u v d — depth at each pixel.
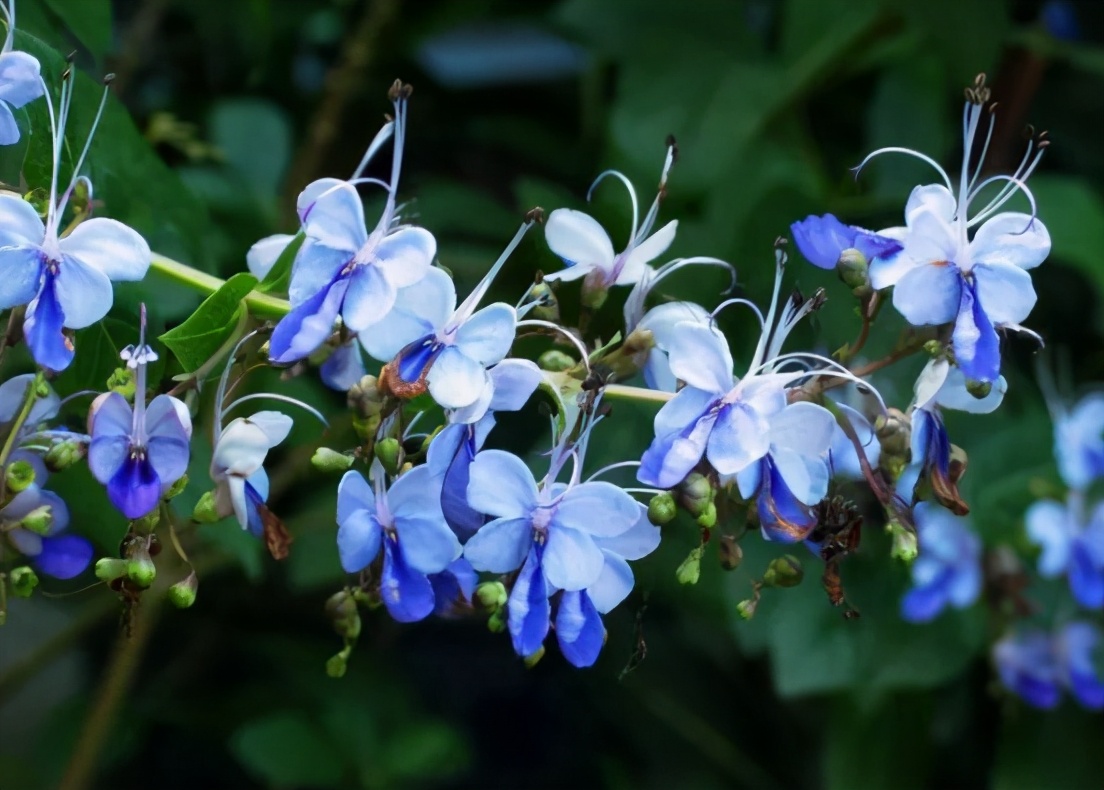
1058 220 0.75
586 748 0.95
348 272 0.58
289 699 0.87
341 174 0.89
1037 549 0.73
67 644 0.75
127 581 0.59
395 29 0.86
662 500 0.59
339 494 0.59
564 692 0.96
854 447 0.60
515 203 0.91
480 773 0.95
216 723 0.86
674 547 0.71
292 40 0.89
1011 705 0.76
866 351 0.66
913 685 0.72
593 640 0.59
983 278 0.59
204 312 0.59
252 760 0.77
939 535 0.73
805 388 0.60
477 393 0.58
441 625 0.96
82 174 0.62
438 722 0.85
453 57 0.95
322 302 0.58
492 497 0.59
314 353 0.60
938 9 0.74
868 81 0.88
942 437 0.60
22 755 0.88
